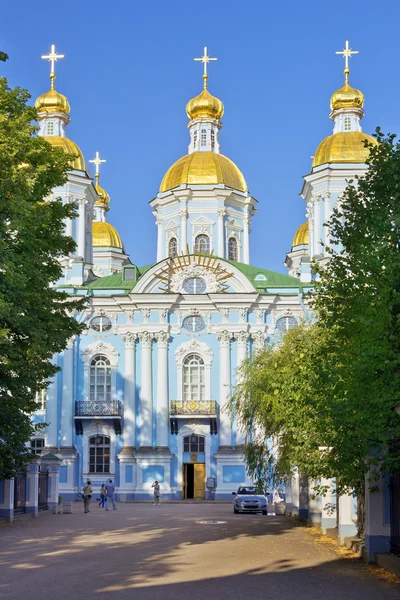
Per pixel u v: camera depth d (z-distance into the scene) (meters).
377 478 19.11
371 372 16.25
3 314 22.61
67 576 16.92
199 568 18.22
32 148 26.00
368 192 18.45
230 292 55.19
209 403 54.22
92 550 21.78
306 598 14.45
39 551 21.52
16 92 26.02
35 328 24.77
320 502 30.05
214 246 61.47
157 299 55.19
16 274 22.67
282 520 34.19
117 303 55.66
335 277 18.52
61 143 59.00
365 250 17.17
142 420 54.41
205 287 55.88
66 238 27.69
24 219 23.41
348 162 56.19
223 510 43.00
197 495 54.41
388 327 16.36
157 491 50.66
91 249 61.03
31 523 31.59
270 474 34.66
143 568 18.17
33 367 26.69
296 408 23.80
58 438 54.59
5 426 29.62
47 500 39.31
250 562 19.28
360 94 57.88
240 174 63.66
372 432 16.58
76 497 54.03
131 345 55.25
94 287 56.66
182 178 62.16
